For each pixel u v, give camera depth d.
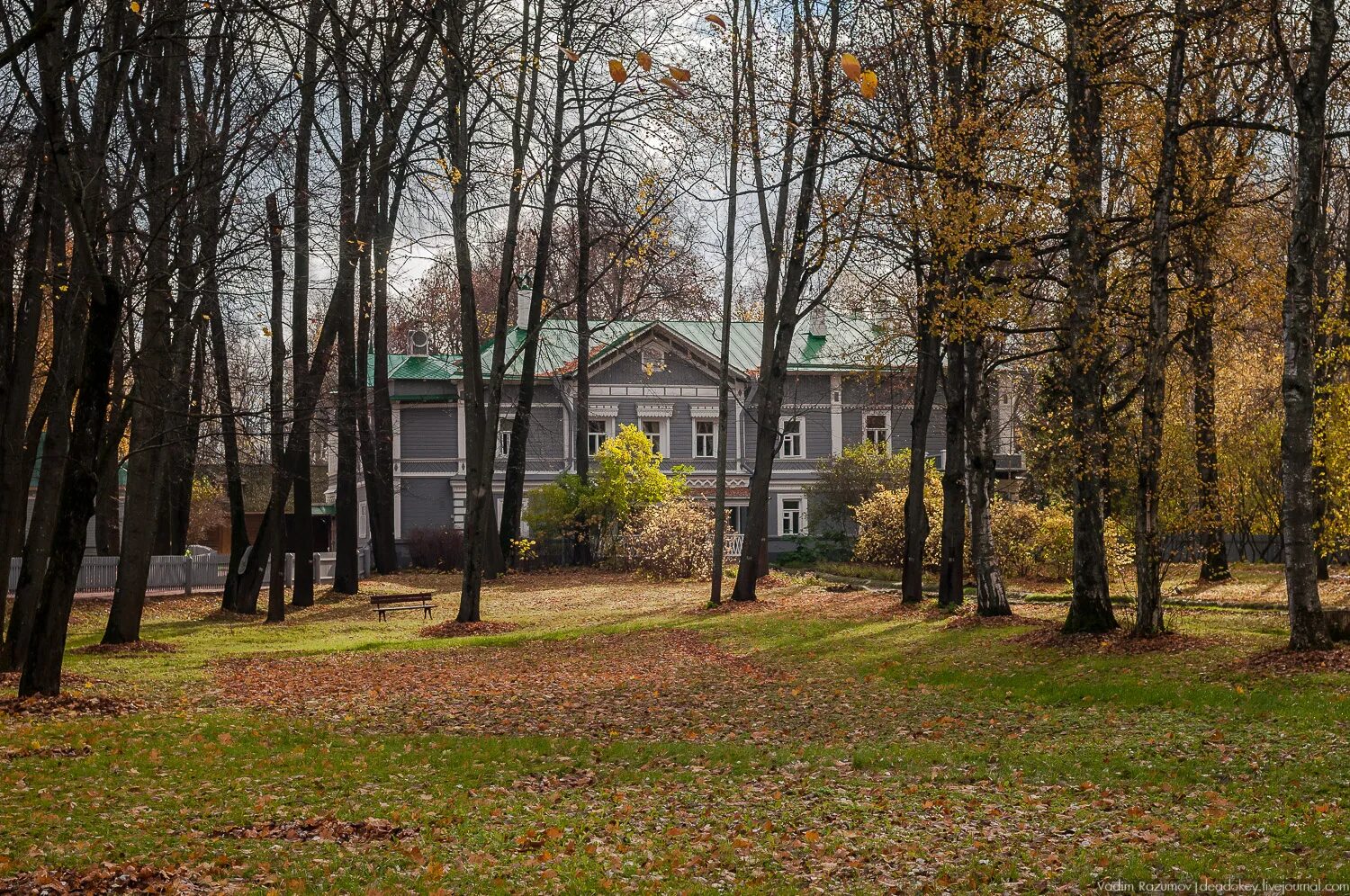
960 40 20.25
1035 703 14.62
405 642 24.14
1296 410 15.55
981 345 22.72
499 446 52.59
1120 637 18.67
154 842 8.28
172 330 21.86
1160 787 10.05
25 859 7.66
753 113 24.25
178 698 16.09
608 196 28.50
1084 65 17.98
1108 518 29.17
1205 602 24.39
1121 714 13.40
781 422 53.91
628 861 8.18
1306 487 15.52
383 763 11.66
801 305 54.75
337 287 28.44
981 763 11.47
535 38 24.77
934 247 20.16
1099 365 19.61
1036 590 31.75
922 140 21.17
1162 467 18.41
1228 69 20.16
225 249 19.08
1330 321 18.98
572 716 14.95
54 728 12.97
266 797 9.93
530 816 9.57
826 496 48.56
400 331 55.69
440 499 51.84
